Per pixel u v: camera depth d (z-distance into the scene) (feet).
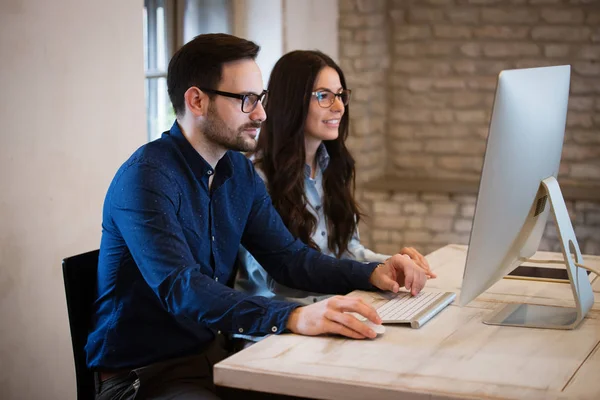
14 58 7.73
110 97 9.01
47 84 8.13
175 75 6.46
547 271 7.47
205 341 6.66
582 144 15.78
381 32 16.30
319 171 8.70
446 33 16.12
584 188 15.60
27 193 7.95
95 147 8.81
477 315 6.11
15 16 7.72
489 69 16.03
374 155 16.67
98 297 6.42
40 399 8.27
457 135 16.38
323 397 4.70
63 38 8.30
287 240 7.27
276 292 7.88
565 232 5.98
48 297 8.30
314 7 14.71
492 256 5.69
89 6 8.64
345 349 5.24
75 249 8.61
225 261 6.90
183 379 6.27
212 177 6.71
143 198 6.03
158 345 6.39
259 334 5.63
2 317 7.76
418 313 5.95
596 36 15.44
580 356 5.14
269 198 7.39
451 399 4.45
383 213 16.40
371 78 16.30
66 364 8.62
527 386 4.59
